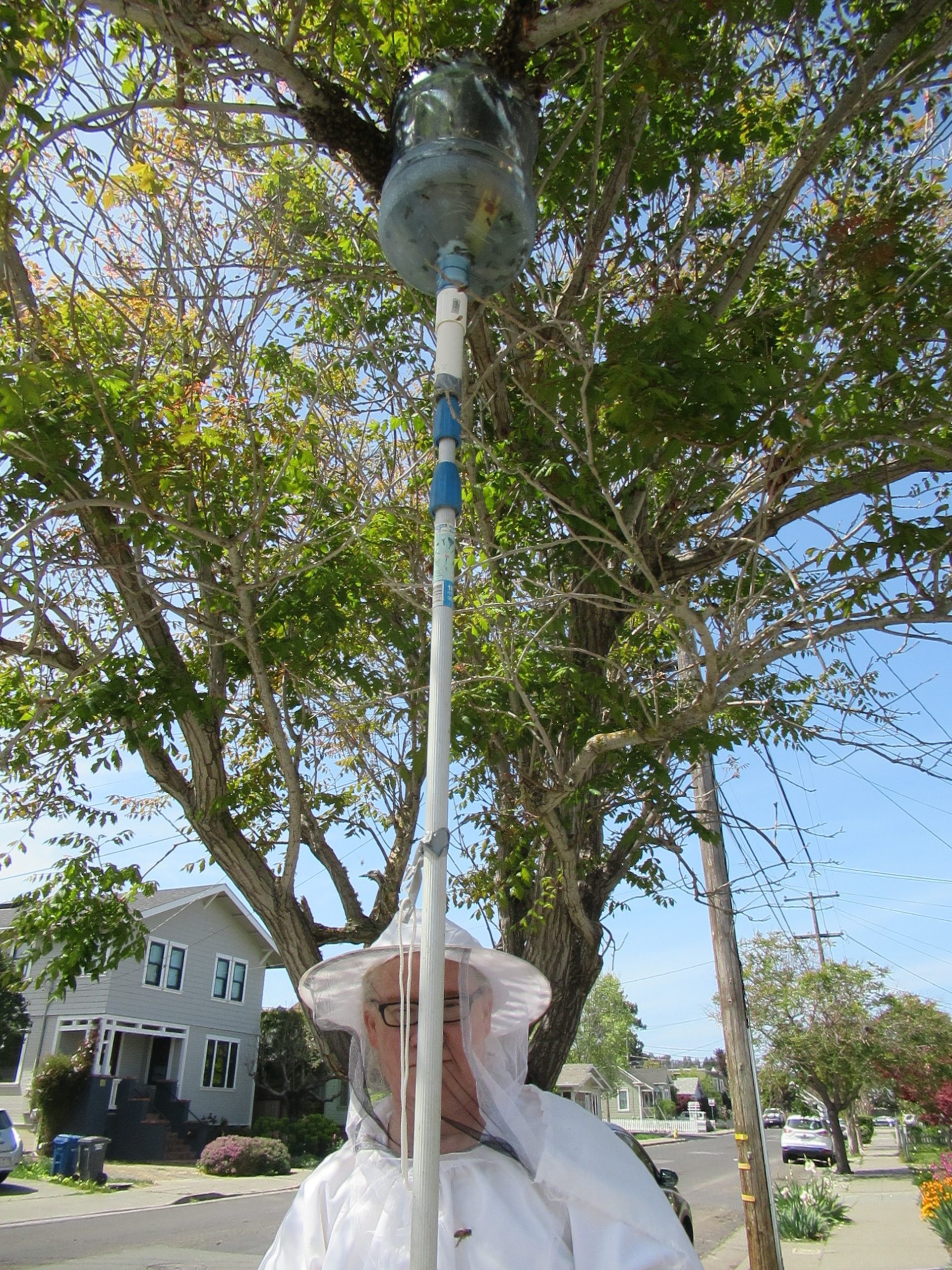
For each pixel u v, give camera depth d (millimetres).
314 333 6320
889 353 4613
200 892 26125
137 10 4070
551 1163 1813
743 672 4973
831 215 6129
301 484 5926
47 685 5797
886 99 5441
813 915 16781
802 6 5148
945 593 4941
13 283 4512
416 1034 1991
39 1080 21875
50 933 6043
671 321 3803
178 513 5570
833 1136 32469
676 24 4469
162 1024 24844
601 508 5363
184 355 5883
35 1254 11242
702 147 5723
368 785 7363
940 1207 13539
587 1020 57906
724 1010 9648
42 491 4953
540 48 4184
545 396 4164
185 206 5703
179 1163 23062
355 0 4566
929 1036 31234
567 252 6105
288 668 6199
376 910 6730
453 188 2678
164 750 5777
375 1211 1885
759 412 3992
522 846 5762
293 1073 28781
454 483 2047
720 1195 21875
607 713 6012
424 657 6461
